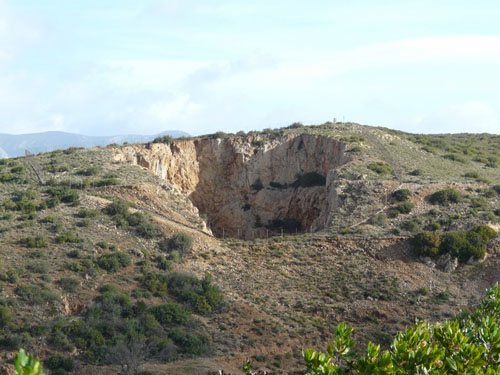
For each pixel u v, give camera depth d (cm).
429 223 7100
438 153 10338
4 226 6456
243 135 10756
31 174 8300
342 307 5816
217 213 10319
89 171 8438
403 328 5519
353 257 6625
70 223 6694
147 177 8631
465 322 2562
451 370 1734
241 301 5800
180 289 5800
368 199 7694
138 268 6056
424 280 6297
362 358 1686
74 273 5719
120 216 6931
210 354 4950
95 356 4703
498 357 1869
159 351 4875
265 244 6912
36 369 1139
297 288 6144
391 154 9412
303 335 5366
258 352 5062
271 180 10319
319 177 9850
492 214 7144
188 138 10650
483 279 6309
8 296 5188
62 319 5041
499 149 11781
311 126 11294
